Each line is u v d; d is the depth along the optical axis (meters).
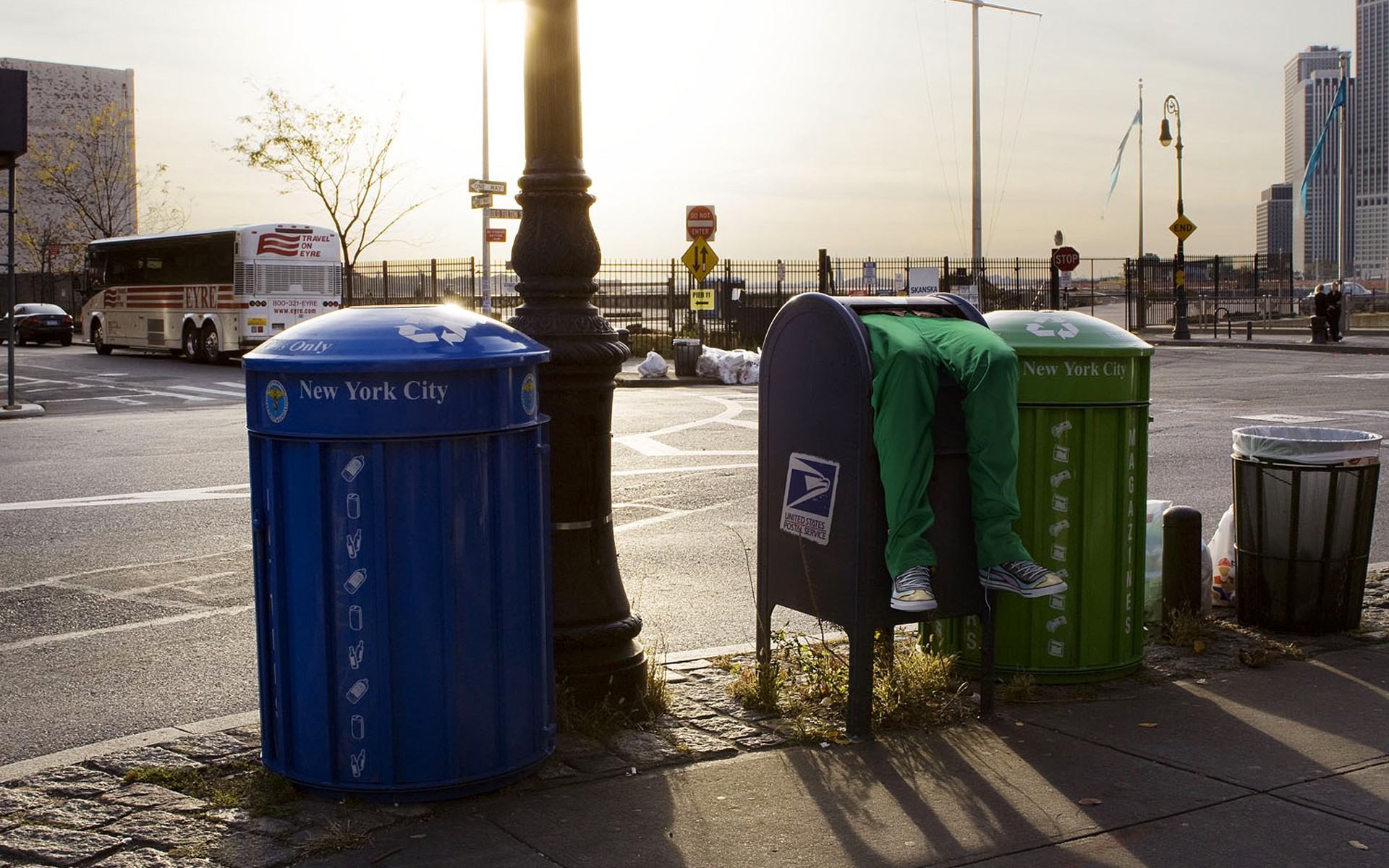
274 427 4.11
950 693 5.45
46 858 3.81
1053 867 3.80
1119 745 4.84
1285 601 6.38
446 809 4.20
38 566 8.66
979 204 36.28
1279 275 54.38
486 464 4.14
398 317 4.22
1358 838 4.00
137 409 20.89
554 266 5.06
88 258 38.97
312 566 4.09
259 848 3.89
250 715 5.31
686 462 13.79
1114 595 5.56
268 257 31.58
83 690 5.98
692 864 3.82
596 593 5.09
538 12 5.08
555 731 4.57
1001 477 4.83
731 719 5.14
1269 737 4.91
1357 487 6.30
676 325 36.78
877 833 4.04
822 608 5.07
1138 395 5.57
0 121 19.08
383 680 4.08
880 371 4.76
